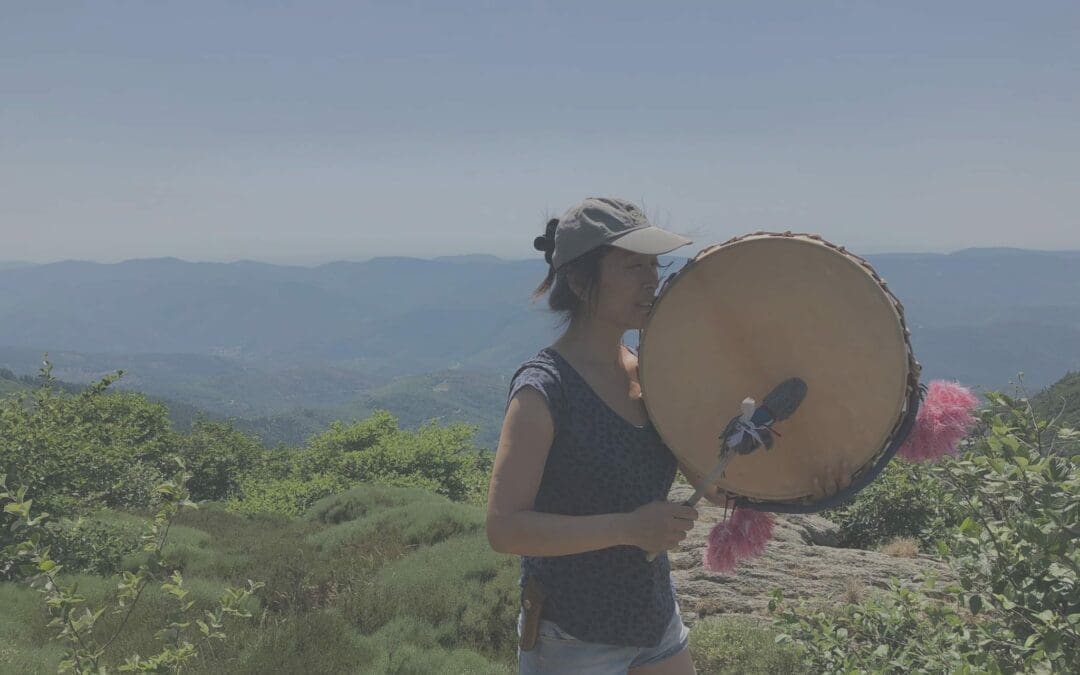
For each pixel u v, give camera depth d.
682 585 8.63
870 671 3.39
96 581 10.47
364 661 7.72
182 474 4.03
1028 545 2.51
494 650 8.49
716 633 6.77
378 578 10.62
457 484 33.31
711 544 2.11
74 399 16.36
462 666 7.60
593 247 2.03
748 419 1.88
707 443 2.05
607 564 2.11
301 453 39.62
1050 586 2.50
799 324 1.96
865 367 1.90
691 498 1.95
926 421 1.92
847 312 1.91
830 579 8.59
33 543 3.69
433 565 10.91
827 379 1.94
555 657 2.15
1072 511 2.29
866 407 1.90
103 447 15.53
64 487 12.54
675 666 2.29
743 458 2.02
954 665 2.97
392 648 8.12
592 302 2.10
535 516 1.94
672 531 1.91
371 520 15.54
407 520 14.89
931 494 3.37
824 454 1.96
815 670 4.24
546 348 2.17
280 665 7.30
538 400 2.03
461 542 12.15
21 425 12.82
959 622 2.85
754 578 8.65
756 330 2.00
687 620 7.81
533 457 2.01
